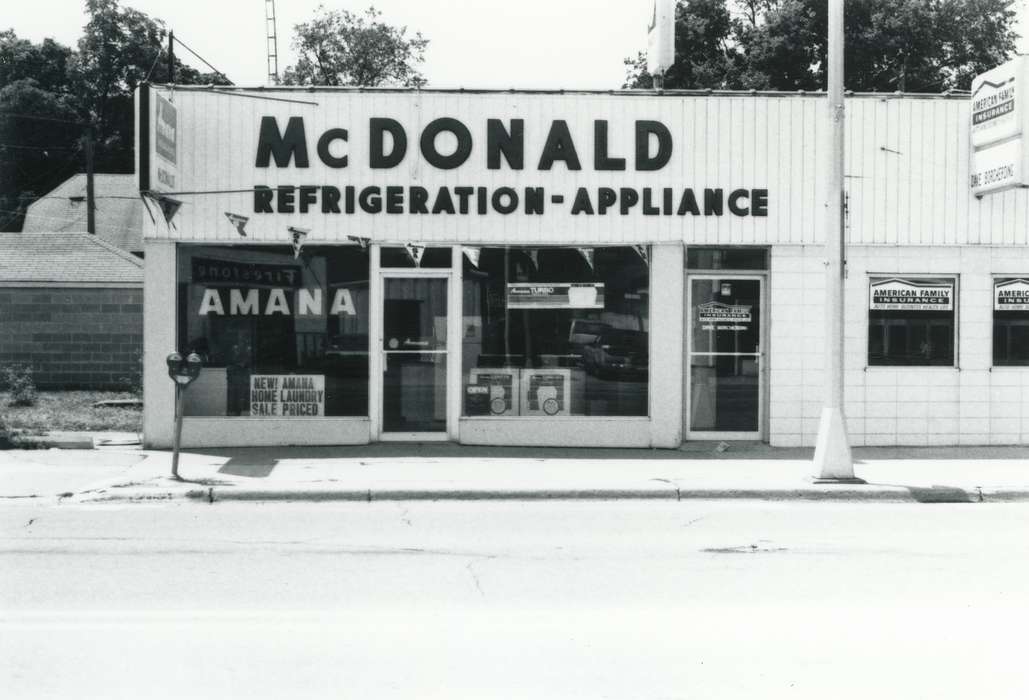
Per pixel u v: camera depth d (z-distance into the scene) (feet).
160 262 49.96
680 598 25.41
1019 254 52.90
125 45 208.23
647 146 51.67
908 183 52.37
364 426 51.16
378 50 193.98
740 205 51.88
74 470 44.29
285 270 51.06
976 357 52.75
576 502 40.47
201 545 31.58
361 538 32.89
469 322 51.72
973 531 34.73
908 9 129.29
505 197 51.42
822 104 52.03
